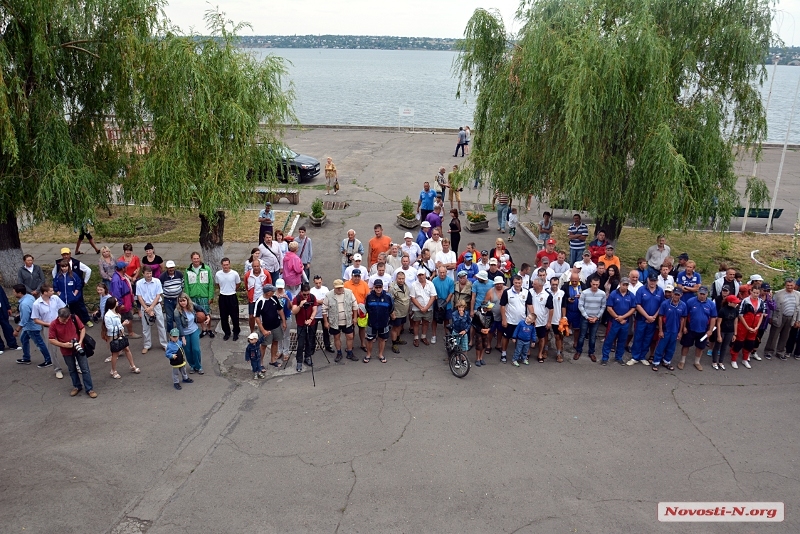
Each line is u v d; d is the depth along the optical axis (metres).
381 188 26.98
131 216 21.80
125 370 11.55
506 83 15.50
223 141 14.44
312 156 33.69
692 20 15.00
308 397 10.60
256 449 9.03
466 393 10.84
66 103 14.98
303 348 11.52
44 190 13.54
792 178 30.78
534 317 11.73
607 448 9.23
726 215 15.27
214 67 14.15
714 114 14.40
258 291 12.76
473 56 16.67
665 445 9.35
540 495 8.12
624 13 14.84
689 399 10.80
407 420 9.89
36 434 9.32
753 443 9.47
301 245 15.15
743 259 18.98
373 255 15.14
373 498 7.98
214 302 14.84
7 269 15.49
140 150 15.45
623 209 14.94
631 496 8.15
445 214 23.11
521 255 18.94
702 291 11.55
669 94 14.27
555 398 10.73
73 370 10.37
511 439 9.41
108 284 12.85
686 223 14.67
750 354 12.63
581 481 8.43
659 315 11.84
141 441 9.18
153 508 7.73
